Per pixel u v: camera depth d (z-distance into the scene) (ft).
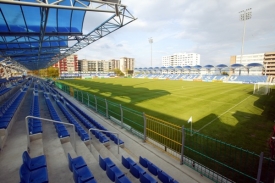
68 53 63.57
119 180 11.30
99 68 456.86
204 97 62.75
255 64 163.43
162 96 65.31
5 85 75.05
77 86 107.65
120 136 24.39
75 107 40.73
